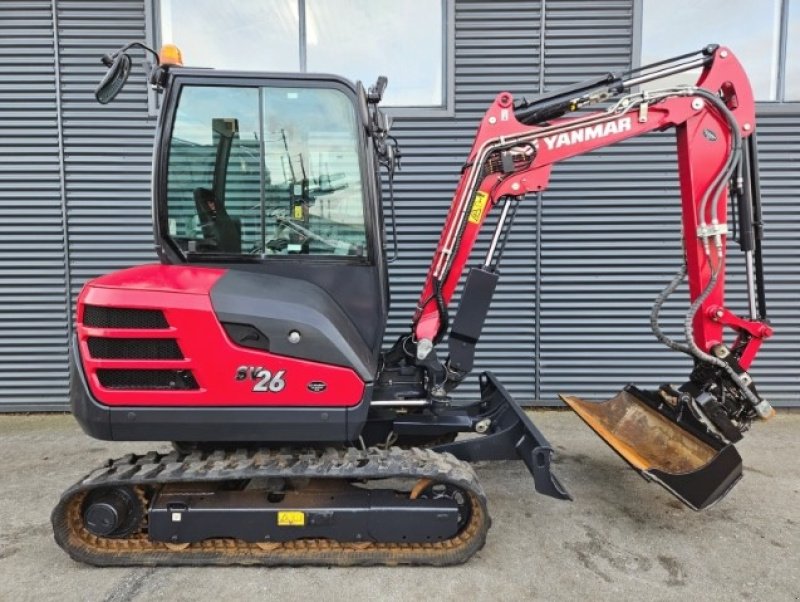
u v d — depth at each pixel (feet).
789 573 7.80
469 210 8.74
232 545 7.79
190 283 7.41
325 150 8.16
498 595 7.23
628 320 15.03
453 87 14.39
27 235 14.67
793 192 14.60
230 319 7.18
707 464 8.24
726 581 7.60
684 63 8.75
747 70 14.73
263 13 14.47
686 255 9.00
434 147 14.66
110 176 14.56
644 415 10.18
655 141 14.44
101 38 14.24
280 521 7.55
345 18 14.44
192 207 8.09
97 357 7.26
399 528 7.62
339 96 8.07
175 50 7.89
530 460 8.29
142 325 7.20
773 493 10.25
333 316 7.70
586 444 12.73
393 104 14.76
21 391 15.06
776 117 14.46
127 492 7.63
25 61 14.21
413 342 9.24
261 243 8.21
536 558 8.11
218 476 7.32
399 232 14.89
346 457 7.88
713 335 8.91
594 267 14.92
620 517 9.38
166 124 7.88
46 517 9.25
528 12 14.16
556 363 15.19
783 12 14.37
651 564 8.00
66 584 7.40
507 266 14.94
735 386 8.86
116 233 14.76
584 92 9.29
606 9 14.14
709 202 8.71
